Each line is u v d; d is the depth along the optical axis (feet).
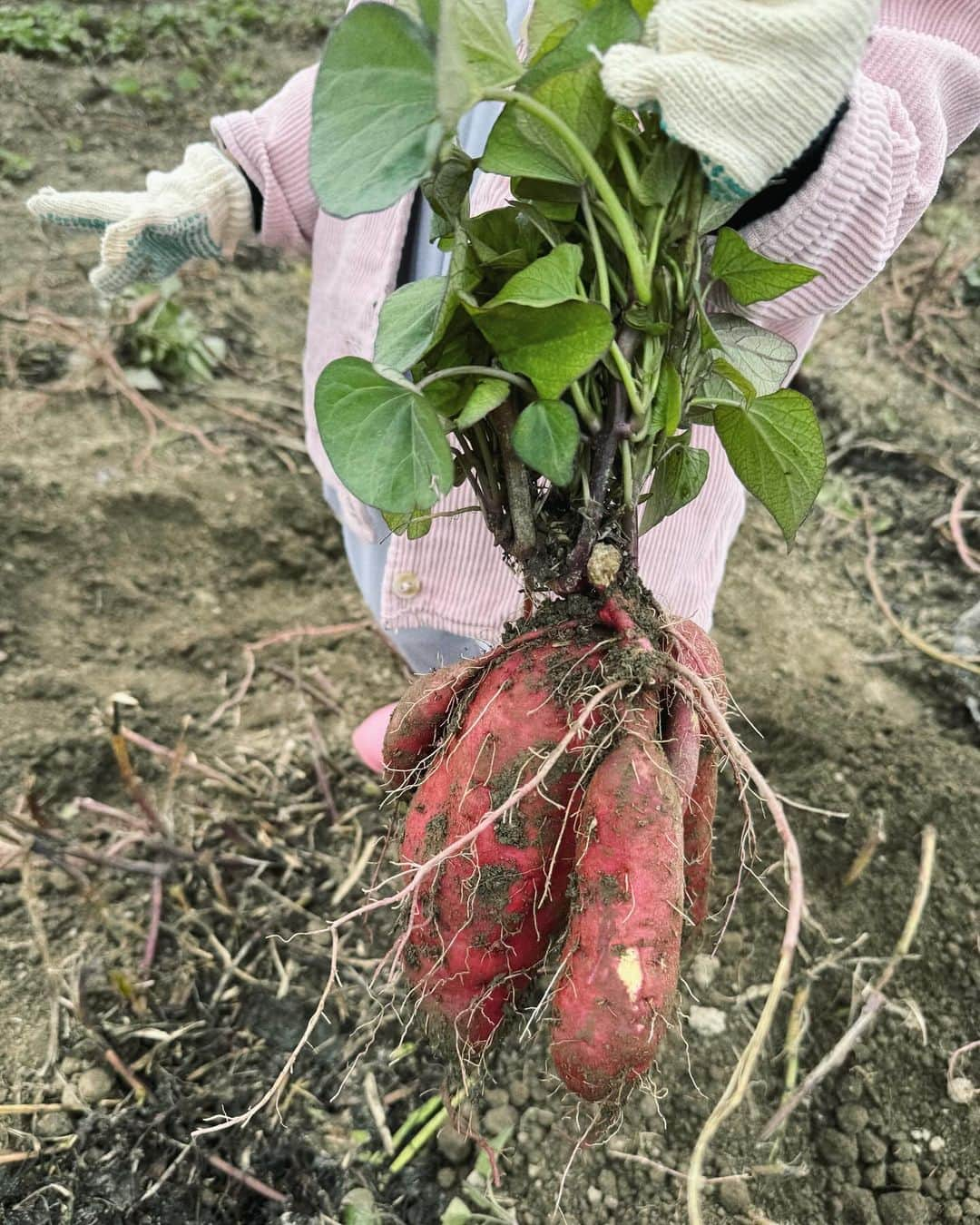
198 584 6.46
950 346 8.89
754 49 1.92
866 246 2.72
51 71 10.77
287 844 5.26
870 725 5.87
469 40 1.99
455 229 2.33
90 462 6.75
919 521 7.41
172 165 9.86
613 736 2.64
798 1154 4.29
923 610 6.77
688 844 3.03
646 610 2.73
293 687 6.10
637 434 2.36
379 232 3.85
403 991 4.59
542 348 2.14
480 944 2.85
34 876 4.83
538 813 2.71
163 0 12.60
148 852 5.01
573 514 2.61
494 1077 4.46
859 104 2.52
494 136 2.14
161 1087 4.28
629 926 2.46
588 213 2.20
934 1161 4.26
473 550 3.93
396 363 2.19
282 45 12.41
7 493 6.37
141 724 5.63
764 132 1.96
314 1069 4.44
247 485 6.97
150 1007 4.53
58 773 5.27
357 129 1.91
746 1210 4.11
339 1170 4.15
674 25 1.94
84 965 4.60
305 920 4.96
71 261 8.45
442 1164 4.22
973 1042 4.50
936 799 5.35
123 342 7.72
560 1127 4.31
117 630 6.07
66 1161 4.04
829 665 6.35
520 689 2.76
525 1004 3.11
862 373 8.60
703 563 4.38
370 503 2.08
